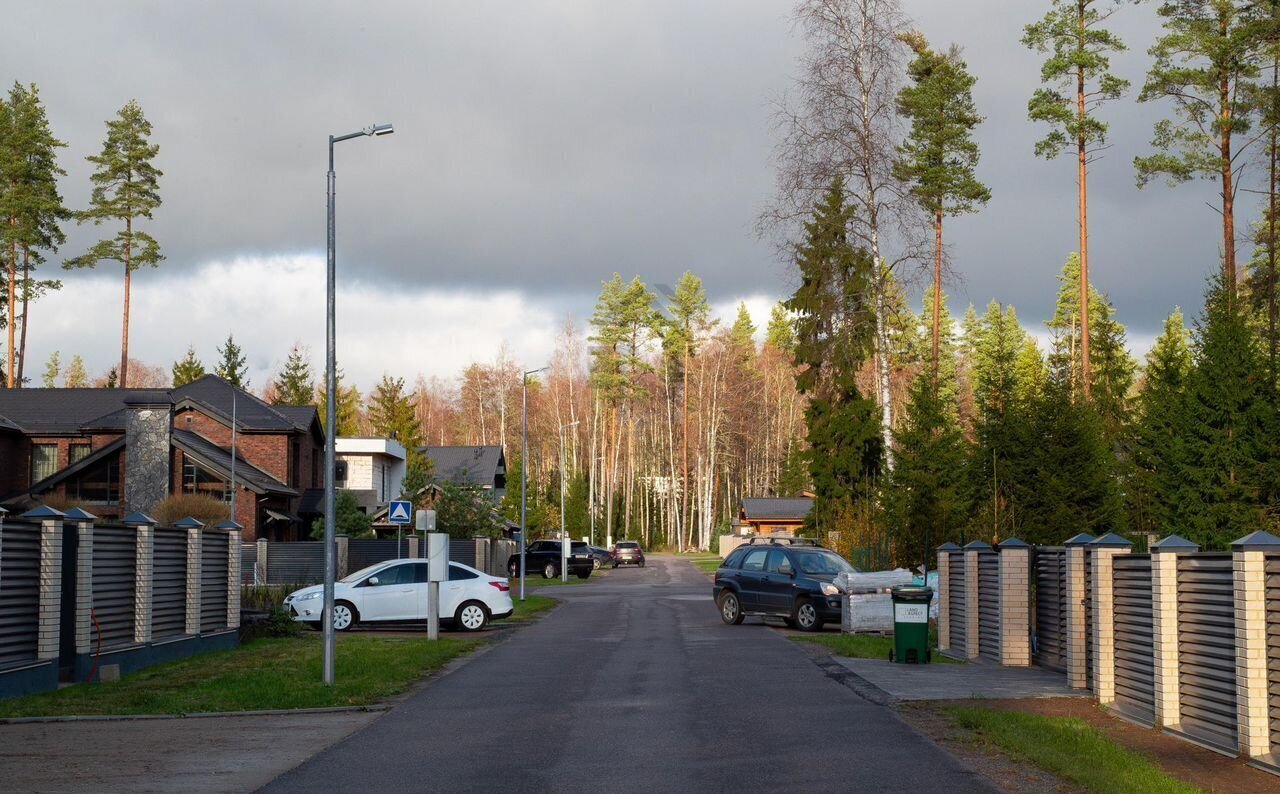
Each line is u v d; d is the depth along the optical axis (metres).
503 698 15.66
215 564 22.77
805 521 56.56
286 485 53.06
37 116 66.94
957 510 30.36
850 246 36.78
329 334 18.30
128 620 18.91
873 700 14.91
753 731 12.51
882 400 37.47
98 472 48.53
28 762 11.09
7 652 15.16
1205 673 11.73
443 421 127.06
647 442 126.81
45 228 67.12
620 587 54.69
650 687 16.55
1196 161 38.03
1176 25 38.97
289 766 10.84
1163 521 25.84
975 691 15.65
